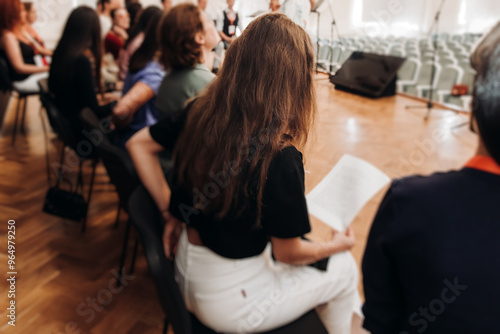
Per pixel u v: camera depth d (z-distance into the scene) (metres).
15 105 3.81
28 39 2.86
